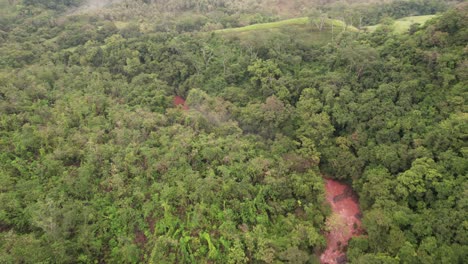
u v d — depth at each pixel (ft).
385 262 135.95
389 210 160.04
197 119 216.95
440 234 142.41
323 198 177.78
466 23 198.70
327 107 213.25
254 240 148.15
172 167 178.40
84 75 270.26
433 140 169.89
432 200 157.79
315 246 159.02
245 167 181.78
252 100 245.45
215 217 159.22
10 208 151.53
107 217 158.71
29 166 179.32
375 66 217.36
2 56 279.90
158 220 159.84
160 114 229.86
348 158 192.95
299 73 250.57
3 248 131.64
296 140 212.02
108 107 234.99
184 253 145.79
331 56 250.57
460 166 153.38
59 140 192.54
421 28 229.45
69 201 161.07
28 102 223.30
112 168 177.78
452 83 187.32
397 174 175.73
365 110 199.72
